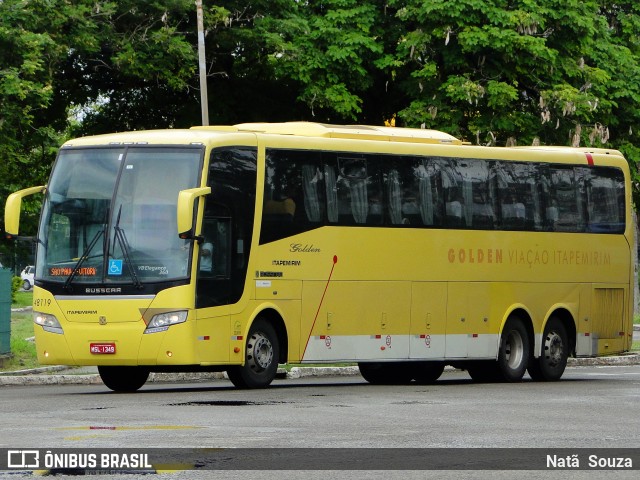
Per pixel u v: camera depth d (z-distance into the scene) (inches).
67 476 656.4
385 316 1402.6
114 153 1269.7
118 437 808.9
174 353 1221.1
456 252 1472.7
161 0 2262.6
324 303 1348.4
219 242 1256.8
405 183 1429.6
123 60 2214.6
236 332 1267.2
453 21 2266.2
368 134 1422.2
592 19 2362.2
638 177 2486.5
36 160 2416.3
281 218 1311.5
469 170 1494.8
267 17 2308.1
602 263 1633.9
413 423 911.0
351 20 2321.6
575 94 2289.6
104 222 1250.0
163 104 2539.4
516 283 1533.0
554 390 1320.1
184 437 810.2
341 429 864.9
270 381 1309.1
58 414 972.6
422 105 2294.5
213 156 1254.9
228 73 2425.0
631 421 946.1
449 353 1462.8
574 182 1608.0
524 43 2252.7
